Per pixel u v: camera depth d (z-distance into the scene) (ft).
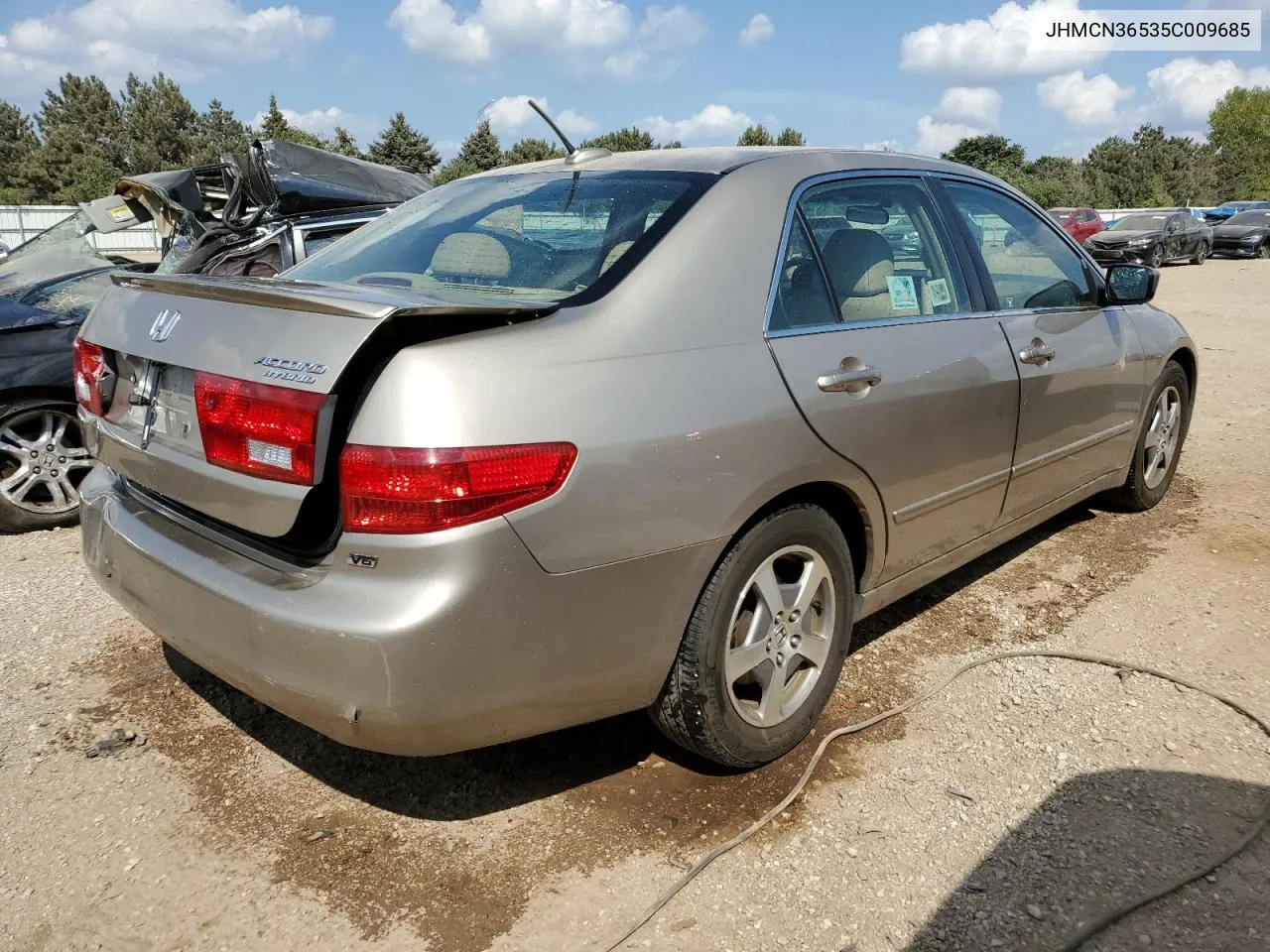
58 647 11.82
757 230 8.85
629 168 9.81
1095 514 16.21
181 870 7.97
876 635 11.92
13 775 9.21
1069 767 9.13
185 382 8.00
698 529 7.75
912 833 8.26
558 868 7.93
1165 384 15.34
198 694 10.68
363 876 7.88
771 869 7.87
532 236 9.09
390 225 10.78
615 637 7.55
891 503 9.66
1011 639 11.78
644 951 7.07
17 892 7.73
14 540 16.08
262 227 21.13
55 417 16.60
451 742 7.11
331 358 6.71
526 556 6.90
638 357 7.63
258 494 7.14
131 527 8.74
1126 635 11.82
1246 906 7.33
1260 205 131.44
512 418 6.85
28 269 20.13
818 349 8.83
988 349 10.78
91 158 214.48
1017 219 12.52
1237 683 10.62
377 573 6.81
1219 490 17.48
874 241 10.09
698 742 8.52
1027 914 7.32
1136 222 89.45
